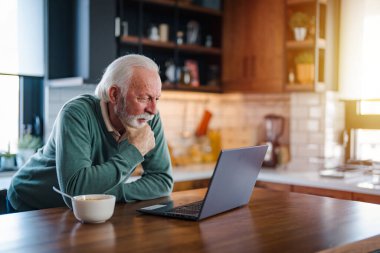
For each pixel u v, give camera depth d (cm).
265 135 421
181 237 131
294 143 391
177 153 424
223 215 161
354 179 322
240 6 408
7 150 335
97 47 324
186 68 405
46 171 196
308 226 146
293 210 171
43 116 346
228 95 454
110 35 331
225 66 421
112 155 192
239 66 411
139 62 179
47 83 339
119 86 178
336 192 305
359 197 293
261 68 394
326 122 372
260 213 165
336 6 376
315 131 377
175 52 386
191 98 434
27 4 334
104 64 328
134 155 175
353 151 387
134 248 119
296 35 371
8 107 337
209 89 413
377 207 177
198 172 357
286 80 379
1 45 323
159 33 394
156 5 383
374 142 373
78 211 145
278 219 156
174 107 421
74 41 335
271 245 124
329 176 330
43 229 138
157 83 179
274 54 385
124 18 389
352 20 372
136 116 177
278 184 339
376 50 359
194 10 402
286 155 396
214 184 150
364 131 380
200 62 446
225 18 420
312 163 379
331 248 123
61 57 344
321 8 370
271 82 387
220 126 457
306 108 383
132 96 175
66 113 176
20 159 328
